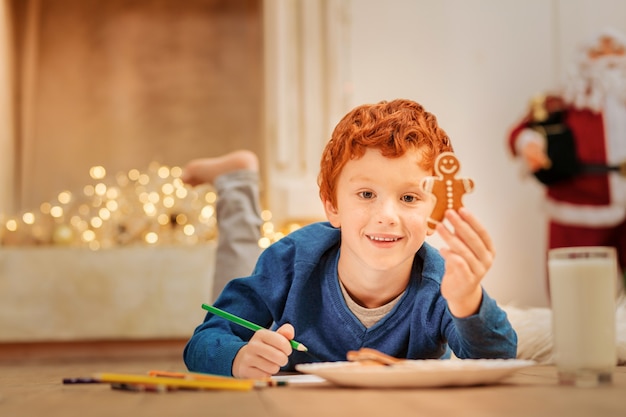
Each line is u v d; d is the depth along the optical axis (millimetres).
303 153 3730
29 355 3424
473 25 3980
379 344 1095
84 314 3389
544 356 1599
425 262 1100
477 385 790
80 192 4121
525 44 3998
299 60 3762
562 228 3781
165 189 3635
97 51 4230
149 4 4281
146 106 4227
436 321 1075
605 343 774
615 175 3746
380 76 3900
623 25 4035
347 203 1017
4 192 3725
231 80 4270
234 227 1864
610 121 3766
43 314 3373
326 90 3762
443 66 3951
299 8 3777
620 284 3727
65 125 4168
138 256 3422
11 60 3924
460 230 845
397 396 699
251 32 4289
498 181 3963
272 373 975
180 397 715
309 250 1144
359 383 770
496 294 3932
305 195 3668
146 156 4199
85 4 4238
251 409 611
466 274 858
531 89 3986
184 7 4285
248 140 4242
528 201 3957
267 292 1178
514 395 688
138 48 4258
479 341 919
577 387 752
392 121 999
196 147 4227
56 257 3395
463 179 840
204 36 4281
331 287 1113
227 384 778
